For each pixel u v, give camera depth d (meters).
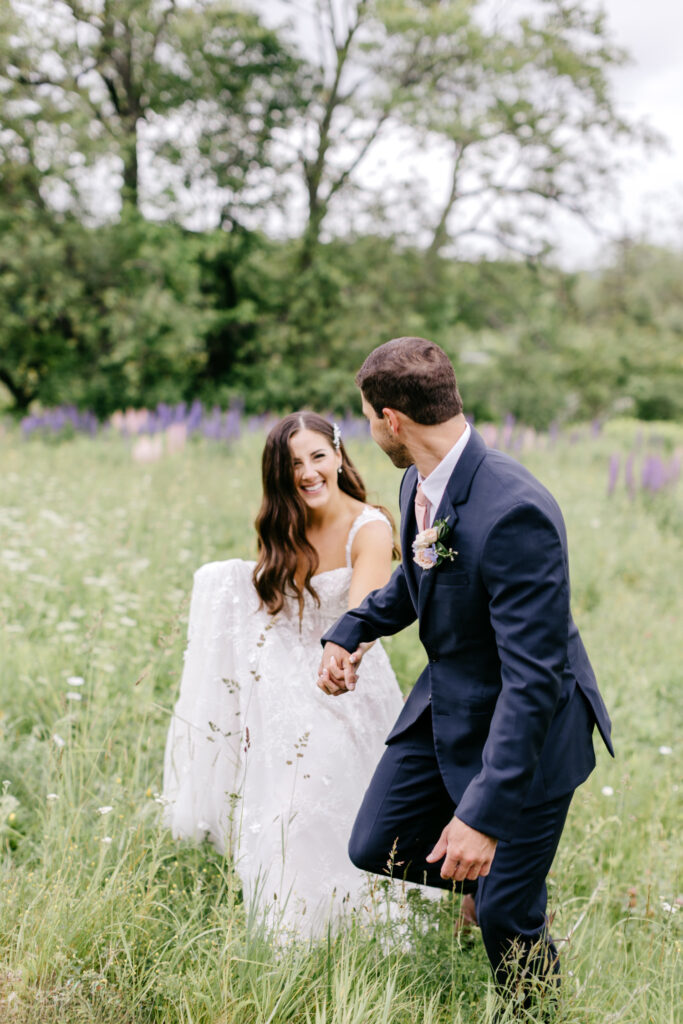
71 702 3.68
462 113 21.19
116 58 19.12
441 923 2.45
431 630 2.29
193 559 5.95
